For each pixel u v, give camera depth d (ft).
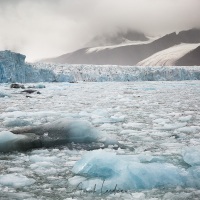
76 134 22.16
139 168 13.98
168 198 12.12
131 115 38.58
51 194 12.58
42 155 18.92
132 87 126.52
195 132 26.78
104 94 83.15
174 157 17.98
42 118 35.04
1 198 12.08
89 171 14.79
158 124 31.35
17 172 15.53
